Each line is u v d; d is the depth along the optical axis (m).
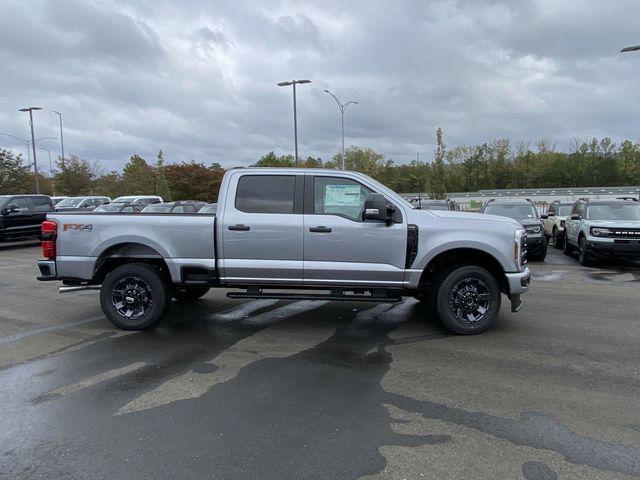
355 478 2.91
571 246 15.10
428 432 3.47
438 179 48.91
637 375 4.58
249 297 6.09
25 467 3.06
